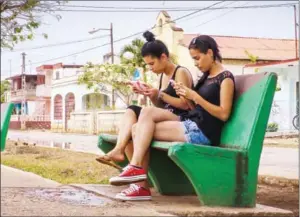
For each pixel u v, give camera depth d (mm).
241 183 4543
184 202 4883
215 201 4500
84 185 5934
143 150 4688
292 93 25781
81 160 10891
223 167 4492
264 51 32906
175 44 32906
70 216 4145
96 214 4219
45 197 5117
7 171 7992
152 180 5434
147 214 4230
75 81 42750
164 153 5312
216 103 4738
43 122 51188
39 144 19547
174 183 5371
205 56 4824
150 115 4750
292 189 7012
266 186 7406
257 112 4578
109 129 32812
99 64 26109
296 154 14781
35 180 6766
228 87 4703
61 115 46031
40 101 56312
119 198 4898
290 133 24141
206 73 4922
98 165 9570
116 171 8570
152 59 5180
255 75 4750
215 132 4730
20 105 59688
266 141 21219
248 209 4492
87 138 26672
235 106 4781
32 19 13422
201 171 4430
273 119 26297
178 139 4699
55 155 12523
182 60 32562
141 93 5047
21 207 4535
